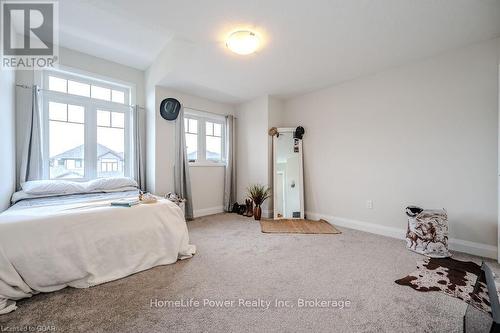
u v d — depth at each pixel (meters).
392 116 2.70
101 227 1.68
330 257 2.08
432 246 2.11
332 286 1.58
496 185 2.04
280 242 2.49
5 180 2.04
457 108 2.24
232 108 4.26
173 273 1.76
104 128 3.14
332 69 2.74
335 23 1.85
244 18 1.81
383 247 2.33
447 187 2.30
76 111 2.91
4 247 1.33
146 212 1.92
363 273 1.77
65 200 2.18
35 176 2.50
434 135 2.38
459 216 2.22
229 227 3.08
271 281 1.65
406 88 2.58
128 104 3.37
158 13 1.78
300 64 2.61
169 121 3.40
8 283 1.30
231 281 1.64
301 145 3.66
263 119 3.76
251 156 3.96
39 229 1.46
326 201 3.39
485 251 2.07
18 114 2.46
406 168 2.59
